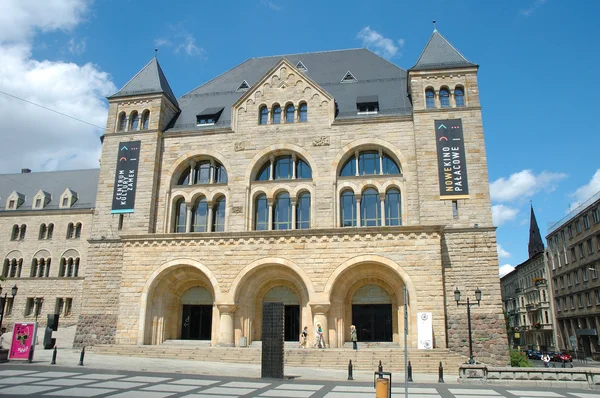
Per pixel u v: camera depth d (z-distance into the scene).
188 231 40.06
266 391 18.67
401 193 37.53
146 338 35.88
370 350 30.61
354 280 35.47
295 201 38.84
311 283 34.06
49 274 64.44
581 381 22.53
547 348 83.75
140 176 40.91
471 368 23.62
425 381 24.33
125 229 39.91
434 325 32.16
